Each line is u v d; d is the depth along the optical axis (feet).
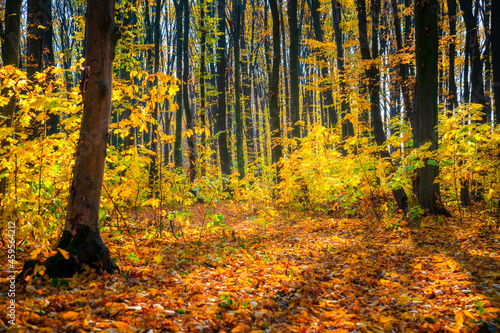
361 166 25.79
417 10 26.08
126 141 44.86
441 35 52.47
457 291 11.58
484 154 24.50
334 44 48.70
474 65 44.68
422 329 9.03
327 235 24.82
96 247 12.77
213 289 12.03
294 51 44.19
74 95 16.63
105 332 7.78
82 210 12.60
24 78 14.96
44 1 37.22
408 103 36.37
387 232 23.53
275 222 32.45
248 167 42.39
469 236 19.79
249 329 8.60
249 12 106.52
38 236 15.80
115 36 12.92
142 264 15.30
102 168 13.02
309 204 33.76
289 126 44.73
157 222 24.54
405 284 12.87
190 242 21.77
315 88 43.65
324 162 30.09
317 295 11.96
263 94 118.21
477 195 30.76
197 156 45.70
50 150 15.93
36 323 7.98
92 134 12.67
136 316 8.95
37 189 16.30
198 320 9.04
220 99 64.59
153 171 28.45
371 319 9.86
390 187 24.47
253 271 14.88
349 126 43.47
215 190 23.11
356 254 17.60
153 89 16.10
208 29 62.75
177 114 62.18
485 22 57.62
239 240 23.12
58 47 93.20
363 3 33.53
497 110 32.22
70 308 9.18
